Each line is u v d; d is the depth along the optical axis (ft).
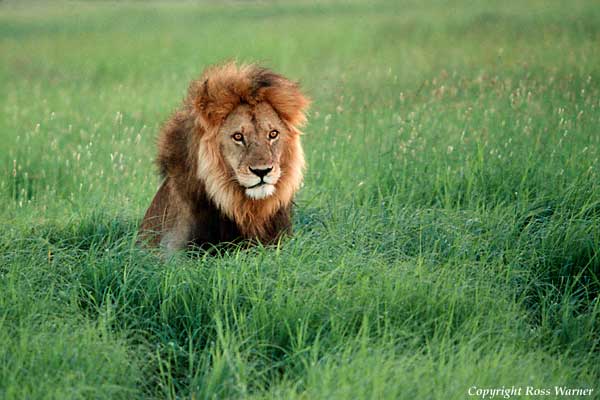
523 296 33.63
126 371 27.86
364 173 48.19
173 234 36.52
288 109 34.88
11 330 29.40
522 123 52.90
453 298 31.12
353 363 26.50
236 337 29.58
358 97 68.64
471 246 36.55
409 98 64.49
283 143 35.09
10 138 65.16
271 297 31.94
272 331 29.73
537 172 44.68
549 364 28.71
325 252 35.06
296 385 25.67
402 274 32.78
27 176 53.01
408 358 27.66
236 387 26.12
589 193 40.40
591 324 31.65
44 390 25.81
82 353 27.76
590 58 76.79
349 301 31.14
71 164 55.72
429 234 38.09
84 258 36.01
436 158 48.01
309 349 28.58
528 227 38.06
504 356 28.27
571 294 34.06
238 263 33.42
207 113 34.14
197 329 30.76
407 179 46.52
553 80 63.10
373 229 38.32
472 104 57.57
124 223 41.39
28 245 36.70
